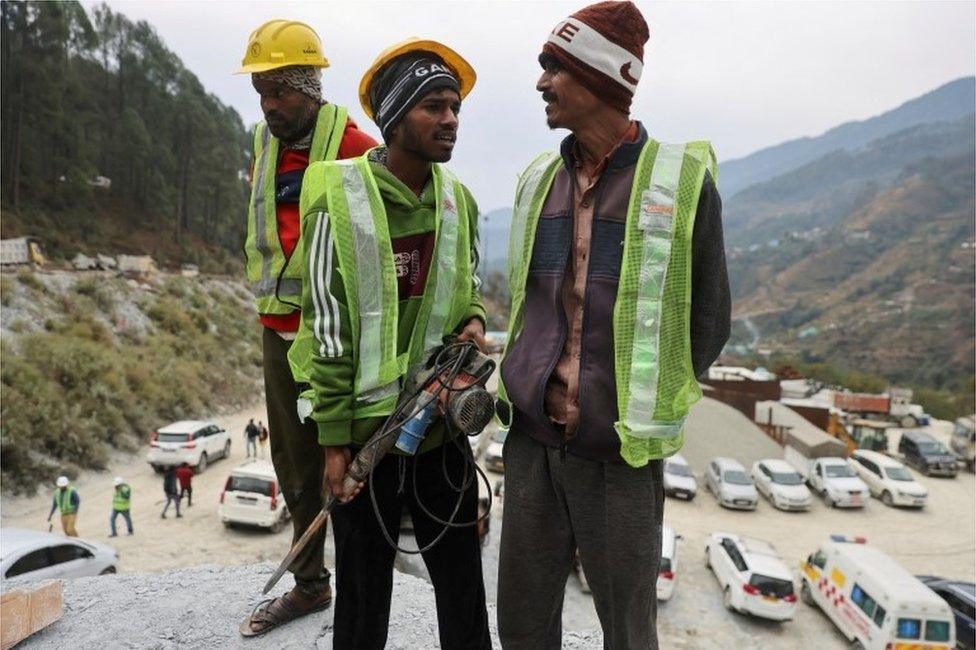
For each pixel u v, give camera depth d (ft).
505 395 5.56
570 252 5.11
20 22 143.95
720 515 68.90
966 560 62.39
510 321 5.73
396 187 5.42
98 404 66.49
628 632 5.20
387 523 5.89
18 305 79.30
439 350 5.91
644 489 5.07
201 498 55.83
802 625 45.80
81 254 127.54
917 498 75.41
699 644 42.22
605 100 4.77
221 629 8.79
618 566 5.06
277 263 7.07
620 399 4.78
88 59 182.91
